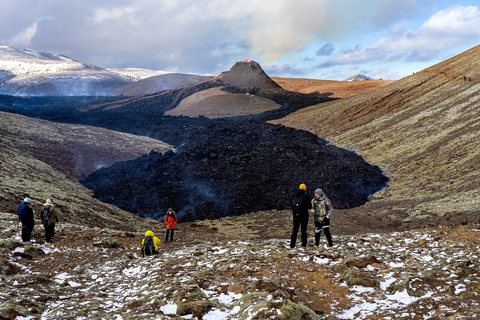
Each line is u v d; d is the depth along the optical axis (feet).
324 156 119.03
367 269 18.10
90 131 159.63
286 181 98.68
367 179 98.78
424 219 56.75
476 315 9.77
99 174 103.14
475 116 116.88
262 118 300.81
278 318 10.81
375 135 160.66
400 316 11.34
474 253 18.37
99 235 38.91
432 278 14.19
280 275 17.56
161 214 80.02
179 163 108.58
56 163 107.34
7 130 119.96
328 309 12.83
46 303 16.14
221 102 368.89
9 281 18.66
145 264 24.76
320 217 25.50
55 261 26.76
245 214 80.79
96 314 13.60
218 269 19.94
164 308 13.76
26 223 31.17
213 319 12.21
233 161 107.96
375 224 62.69
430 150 109.29
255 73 528.22
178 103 398.42
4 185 54.34
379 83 589.32
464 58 219.61
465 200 58.08
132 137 165.68
